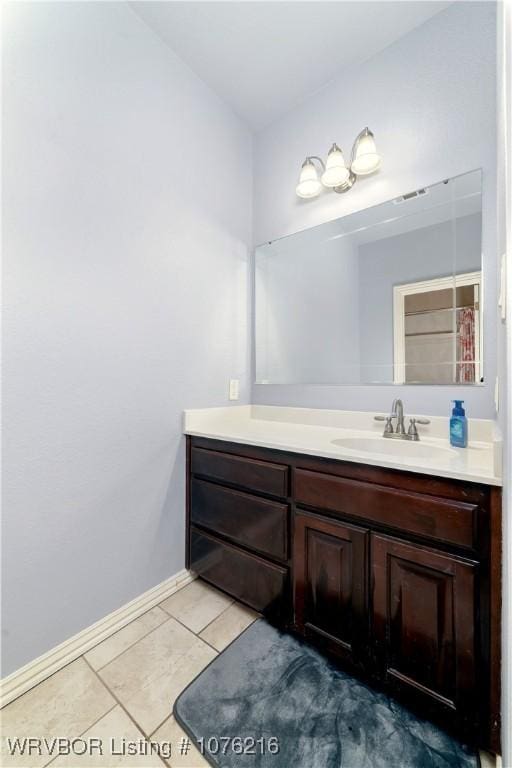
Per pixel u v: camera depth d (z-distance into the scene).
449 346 1.35
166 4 1.33
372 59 1.53
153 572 1.48
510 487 0.59
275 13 1.36
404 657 0.95
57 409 1.15
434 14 1.35
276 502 1.26
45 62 1.10
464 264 1.32
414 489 0.95
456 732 0.91
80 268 1.21
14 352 1.05
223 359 1.84
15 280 1.04
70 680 1.08
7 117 1.02
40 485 1.11
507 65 0.64
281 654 1.19
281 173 1.89
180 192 1.59
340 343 1.66
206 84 1.70
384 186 1.50
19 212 1.05
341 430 1.58
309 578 1.16
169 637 1.27
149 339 1.46
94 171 1.24
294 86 1.71
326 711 0.98
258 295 2.01
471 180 1.29
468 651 0.85
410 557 0.94
